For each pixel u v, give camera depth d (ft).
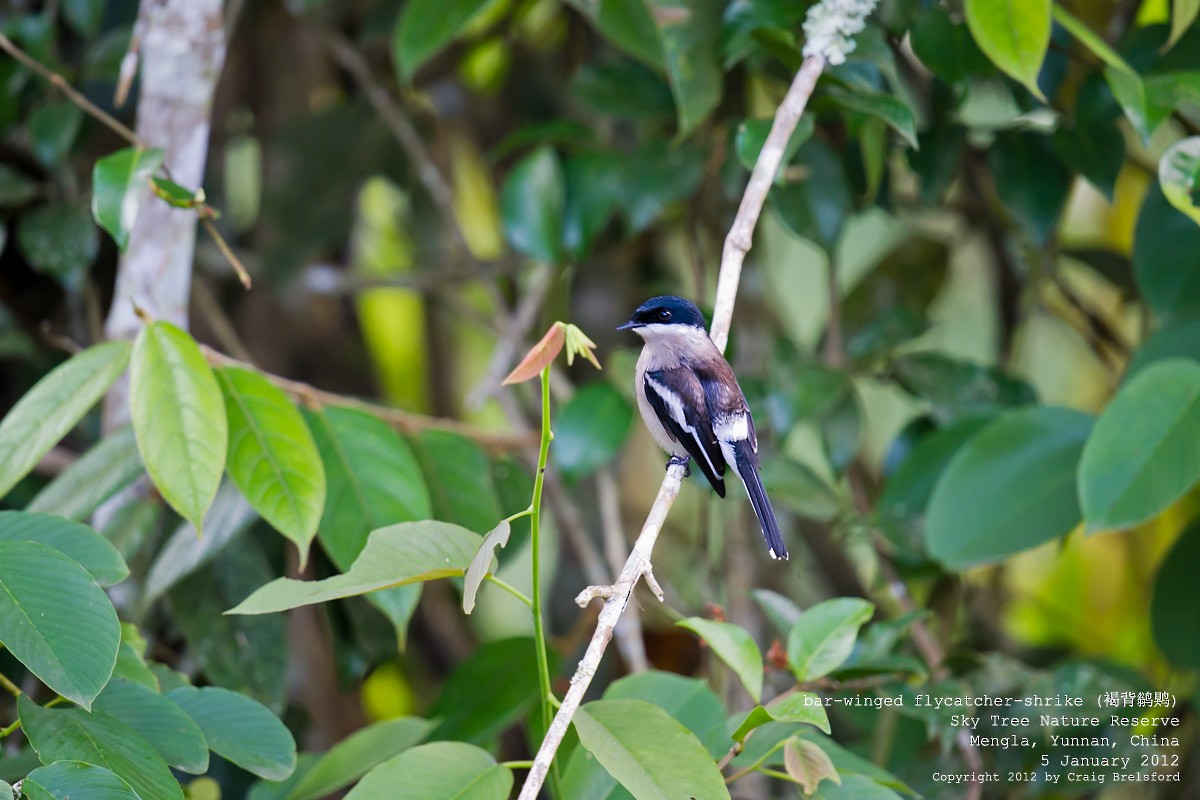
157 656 33.76
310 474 24.26
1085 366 51.39
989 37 25.34
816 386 33.83
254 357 45.44
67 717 19.03
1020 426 29.12
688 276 49.24
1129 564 44.93
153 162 23.62
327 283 43.29
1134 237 30.91
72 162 39.11
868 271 44.24
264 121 46.09
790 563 40.98
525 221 35.96
